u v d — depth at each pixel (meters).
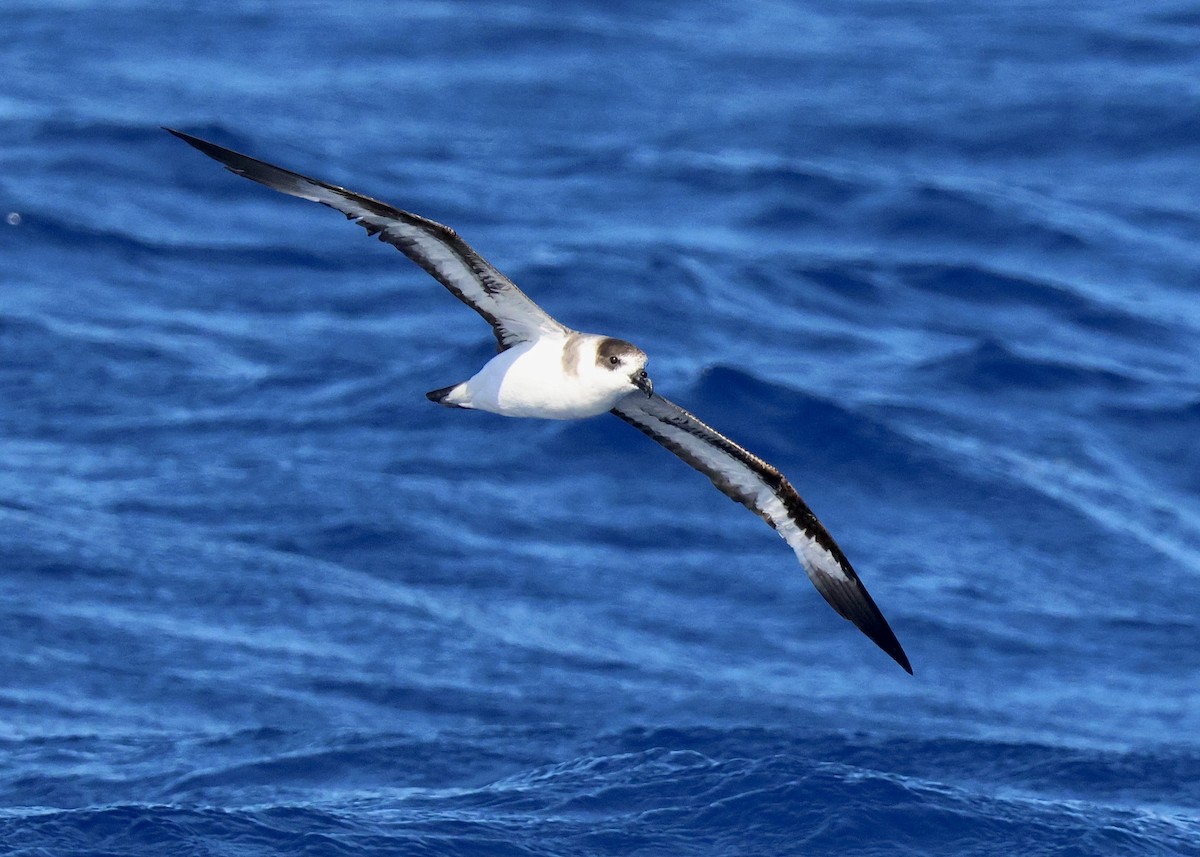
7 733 16.53
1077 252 32.06
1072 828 15.23
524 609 19.81
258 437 23.86
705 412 24.78
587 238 32.12
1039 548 21.95
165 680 17.73
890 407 25.22
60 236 30.05
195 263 29.95
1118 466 24.25
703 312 28.56
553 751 16.45
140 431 23.94
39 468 22.70
